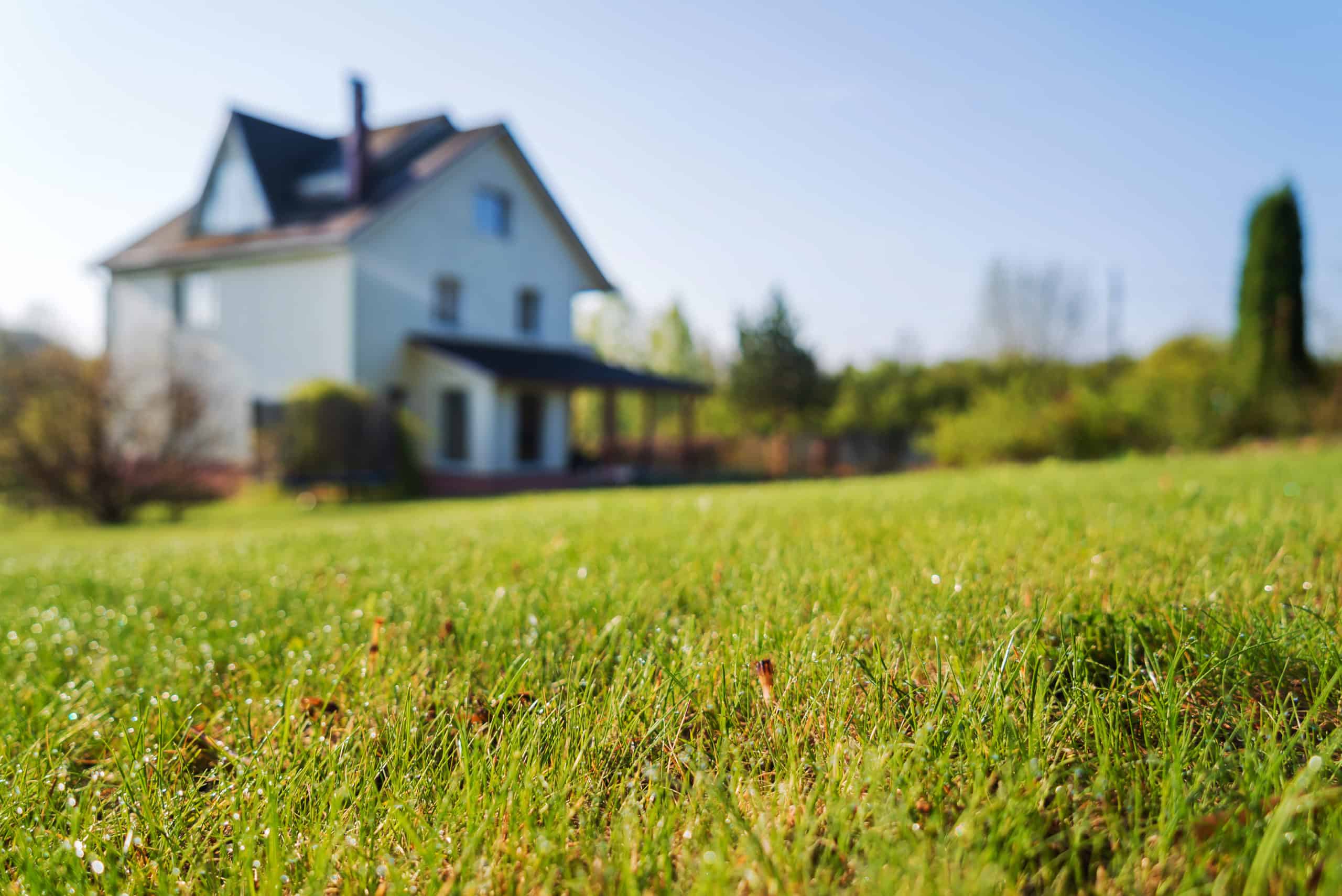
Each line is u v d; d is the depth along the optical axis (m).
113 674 2.23
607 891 1.01
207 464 16.30
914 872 0.91
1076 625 1.77
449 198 20.47
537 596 2.50
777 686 1.56
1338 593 1.93
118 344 18.95
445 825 1.21
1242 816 1.02
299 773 1.34
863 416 27.66
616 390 21.00
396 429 17.97
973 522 3.72
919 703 1.45
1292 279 20.16
